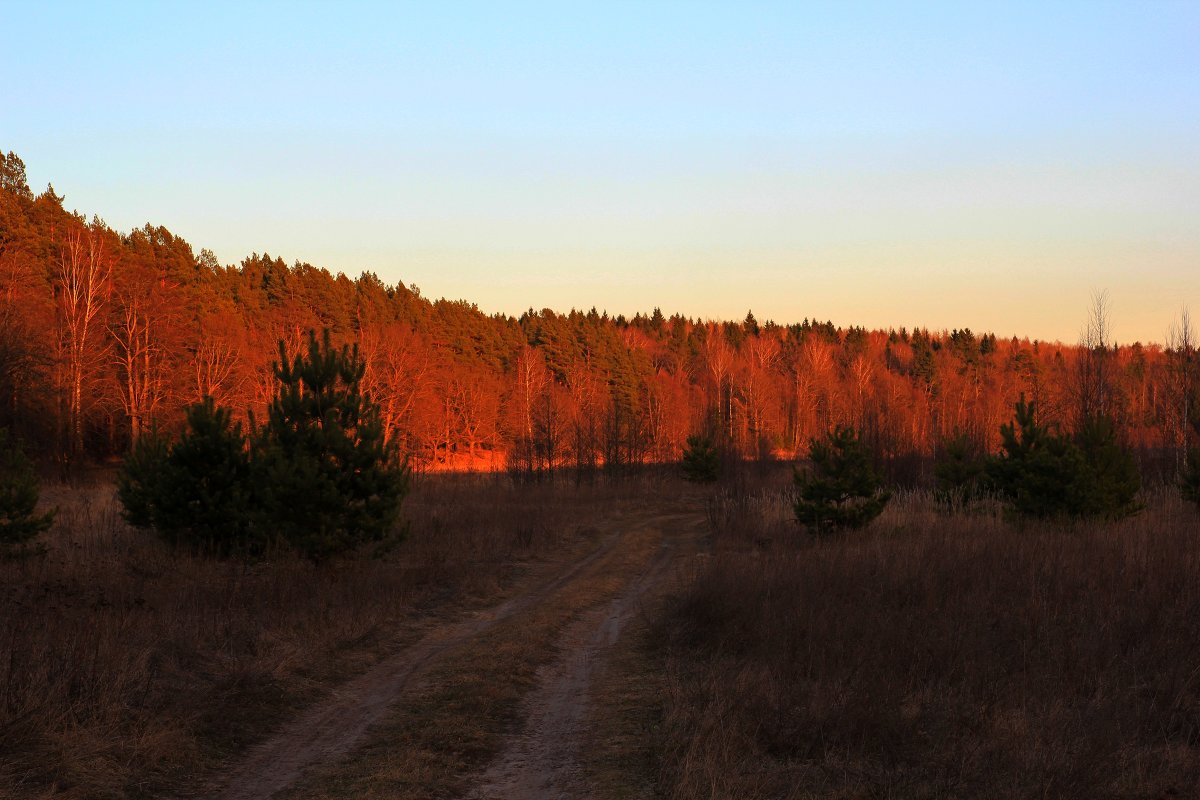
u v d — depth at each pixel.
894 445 43.34
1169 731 7.79
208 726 8.52
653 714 9.29
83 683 8.51
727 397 93.88
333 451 17.19
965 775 6.82
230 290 78.00
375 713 9.54
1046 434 23.62
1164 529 18.52
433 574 18.52
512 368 103.44
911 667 9.66
